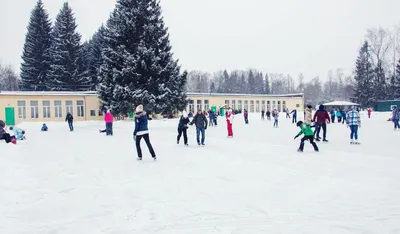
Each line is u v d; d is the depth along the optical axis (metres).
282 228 4.68
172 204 5.88
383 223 4.86
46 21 63.31
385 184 7.18
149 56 36.94
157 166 9.46
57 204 5.91
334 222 4.92
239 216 5.23
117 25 39.62
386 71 66.94
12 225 4.90
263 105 65.56
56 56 57.75
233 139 18.09
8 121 41.66
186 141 14.76
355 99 70.50
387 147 14.02
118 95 37.09
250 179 7.74
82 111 45.72
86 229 4.71
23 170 8.87
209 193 6.58
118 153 12.26
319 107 16.39
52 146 14.84
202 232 4.53
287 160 10.31
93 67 65.31
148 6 39.28
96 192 6.69
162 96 36.97
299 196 6.33
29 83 61.03
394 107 24.78
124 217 5.21
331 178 7.76
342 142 16.14
